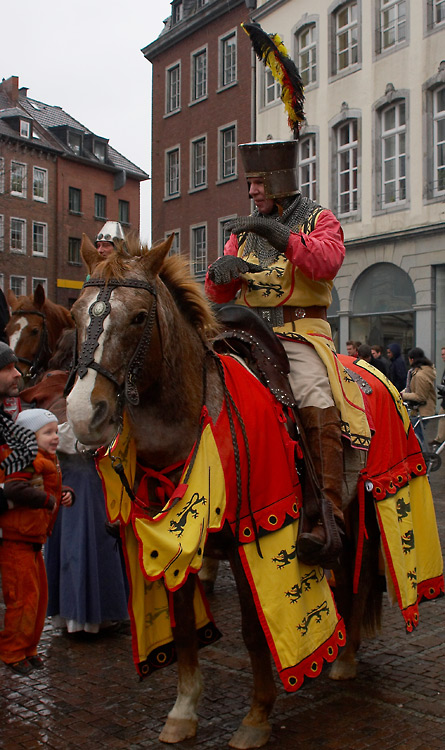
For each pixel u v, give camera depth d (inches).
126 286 97.3
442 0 679.7
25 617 140.7
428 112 688.4
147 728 124.4
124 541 113.4
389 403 151.1
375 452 140.3
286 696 136.0
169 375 104.9
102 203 1692.9
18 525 139.9
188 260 118.3
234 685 142.0
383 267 738.2
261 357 120.3
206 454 104.5
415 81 697.0
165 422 106.2
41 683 144.1
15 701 135.6
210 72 999.0
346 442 132.0
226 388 112.3
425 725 123.6
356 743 117.3
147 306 97.9
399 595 135.6
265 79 893.2
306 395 123.5
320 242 121.2
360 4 750.5
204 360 113.2
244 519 109.4
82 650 163.3
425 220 691.4
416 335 703.1
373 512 146.6
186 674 122.4
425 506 156.3
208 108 1004.6
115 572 171.2
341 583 147.6
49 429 150.3
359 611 145.3
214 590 209.0
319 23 798.5
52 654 160.7
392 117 735.7
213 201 1004.6
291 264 129.5
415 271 701.9
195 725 121.3
